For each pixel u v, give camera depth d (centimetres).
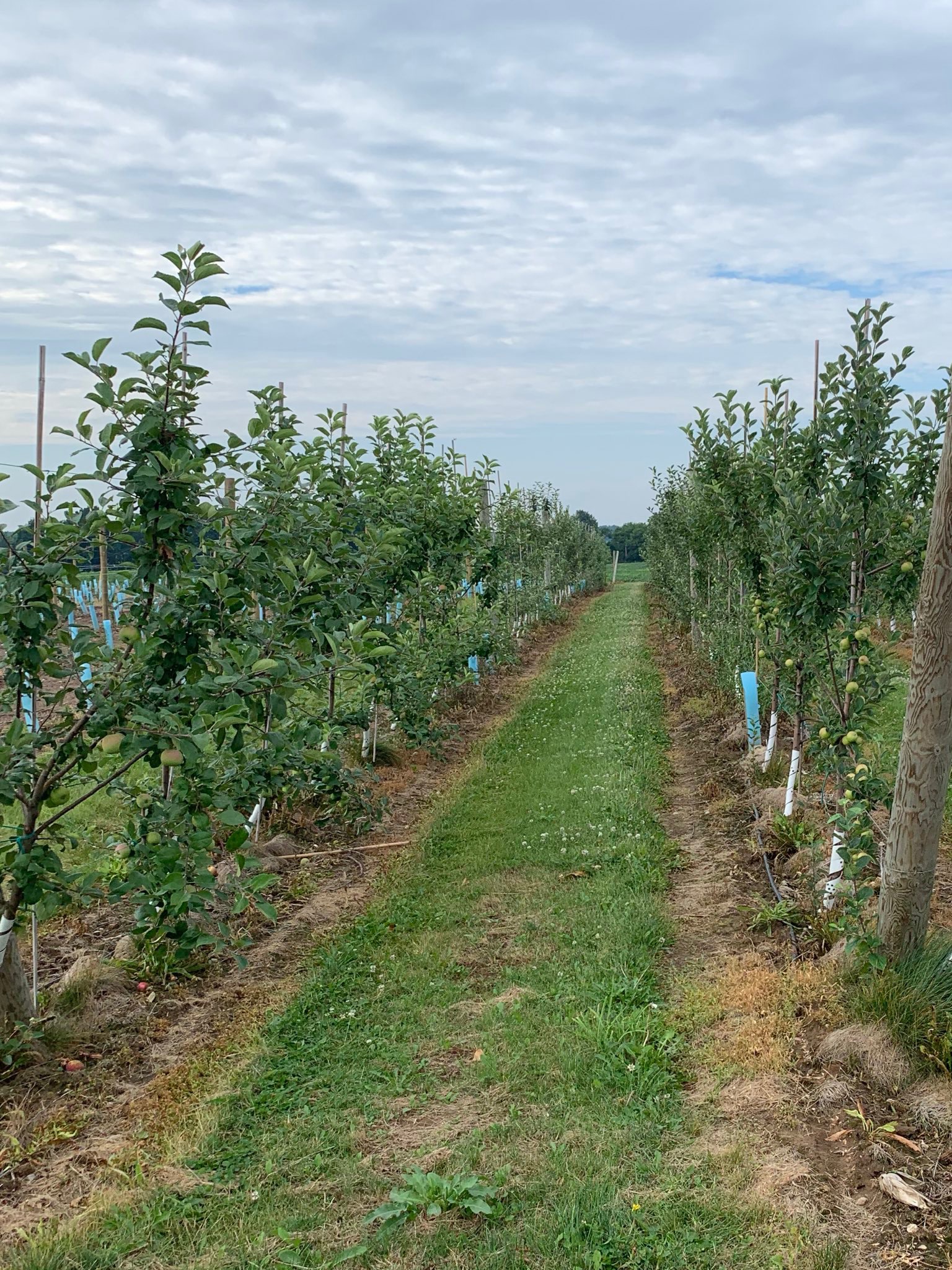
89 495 498
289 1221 363
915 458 673
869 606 746
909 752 465
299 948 641
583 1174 382
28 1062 480
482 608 1764
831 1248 327
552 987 554
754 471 879
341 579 724
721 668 1360
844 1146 386
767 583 895
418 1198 361
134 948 604
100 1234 359
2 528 472
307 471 700
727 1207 355
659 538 2653
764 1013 496
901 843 473
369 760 1095
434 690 1312
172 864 482
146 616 535
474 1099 448
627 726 1274
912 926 478
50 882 474
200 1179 394
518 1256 335
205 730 473
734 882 705
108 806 901
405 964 608
